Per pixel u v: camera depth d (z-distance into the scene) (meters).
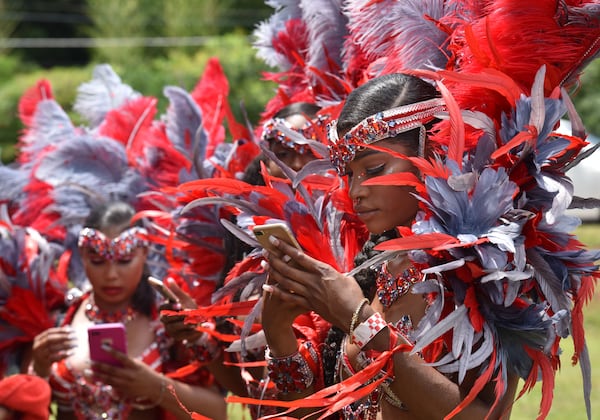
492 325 3.93
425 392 3.97
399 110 4.14
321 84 6.39
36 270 7.76
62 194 8.00
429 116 4.16
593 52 4.22
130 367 6.79
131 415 7.00
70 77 32.31
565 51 4.17
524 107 4.00
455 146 3.94
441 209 3.89
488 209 3.86
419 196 4.00
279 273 4.25
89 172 7.95
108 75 8.69
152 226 7.36
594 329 15.25
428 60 4.68
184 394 6.91
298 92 6.84
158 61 33.91
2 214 8.10
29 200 8.20
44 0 48.19
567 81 4.28
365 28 5.07
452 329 3.96
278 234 4.20
